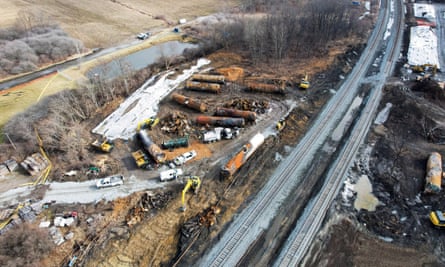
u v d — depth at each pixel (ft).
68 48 322.14
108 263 123.85
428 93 224.12
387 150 174.81
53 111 200.54
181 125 199.00
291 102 224.53
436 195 144.56
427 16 394.32
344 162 169.17
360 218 136.77
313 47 314.96
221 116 208.64
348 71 270.05
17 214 143.84
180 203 148.25
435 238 127.13
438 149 172.35
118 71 277.85
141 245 130.11
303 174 162.30
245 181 159.33
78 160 176.65
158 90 252.83
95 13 439.22
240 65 290.97
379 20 391.86
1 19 387.14
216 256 123.75
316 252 123.54
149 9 465.88
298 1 440.45
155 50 341.21
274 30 298.97
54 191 158.10
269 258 122.42
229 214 141.49
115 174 167.43
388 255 120.98
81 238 133.90
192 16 442.09
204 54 319.68
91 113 224.74
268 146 182.60
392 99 222.07
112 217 143.02
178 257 124.06
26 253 119.65
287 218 138.41
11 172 172.24
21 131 189.06
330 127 197.98
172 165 168.76
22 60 295.07
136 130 202.90
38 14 387.55
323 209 141.90
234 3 495.00
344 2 380.17
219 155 177.27
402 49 308.19
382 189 151.84
